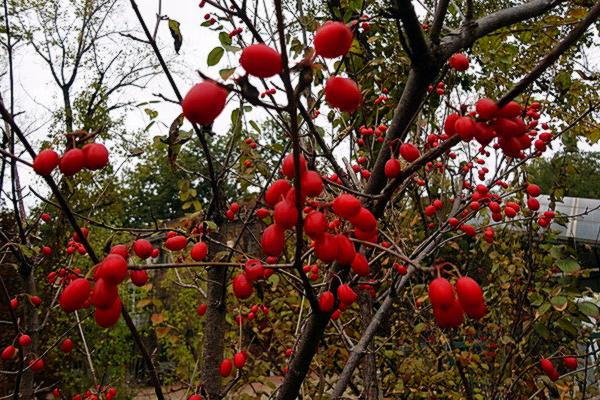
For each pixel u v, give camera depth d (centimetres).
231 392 441
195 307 790
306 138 262
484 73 396
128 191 983
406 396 466
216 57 239
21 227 311
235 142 297
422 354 460
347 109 108
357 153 337
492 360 442
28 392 324
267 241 124
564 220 414
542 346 448
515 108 124
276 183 135
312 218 123
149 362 167
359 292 347
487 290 482
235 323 442
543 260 408
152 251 148
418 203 387
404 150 159
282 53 95
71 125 898
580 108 411
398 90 346
